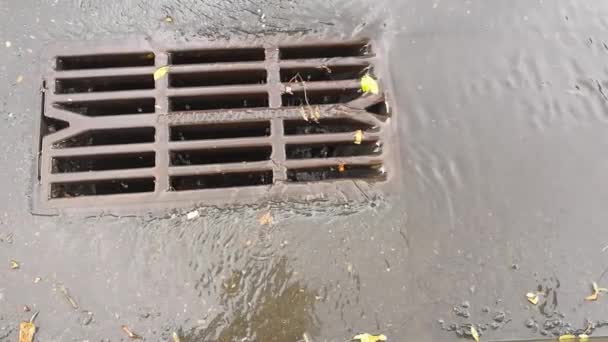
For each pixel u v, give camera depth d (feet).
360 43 8.47
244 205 7.63
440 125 8.21
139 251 7.40
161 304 7.21
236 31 8.35
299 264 7.43
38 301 7.16
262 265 7.41
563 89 8.49
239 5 8.45
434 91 8.35
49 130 7.97
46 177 7.61
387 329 7.27
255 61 8.30
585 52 8.66
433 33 8.58
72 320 7.11
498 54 8.57
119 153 7.81
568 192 8.02
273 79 8.21
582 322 7.44
